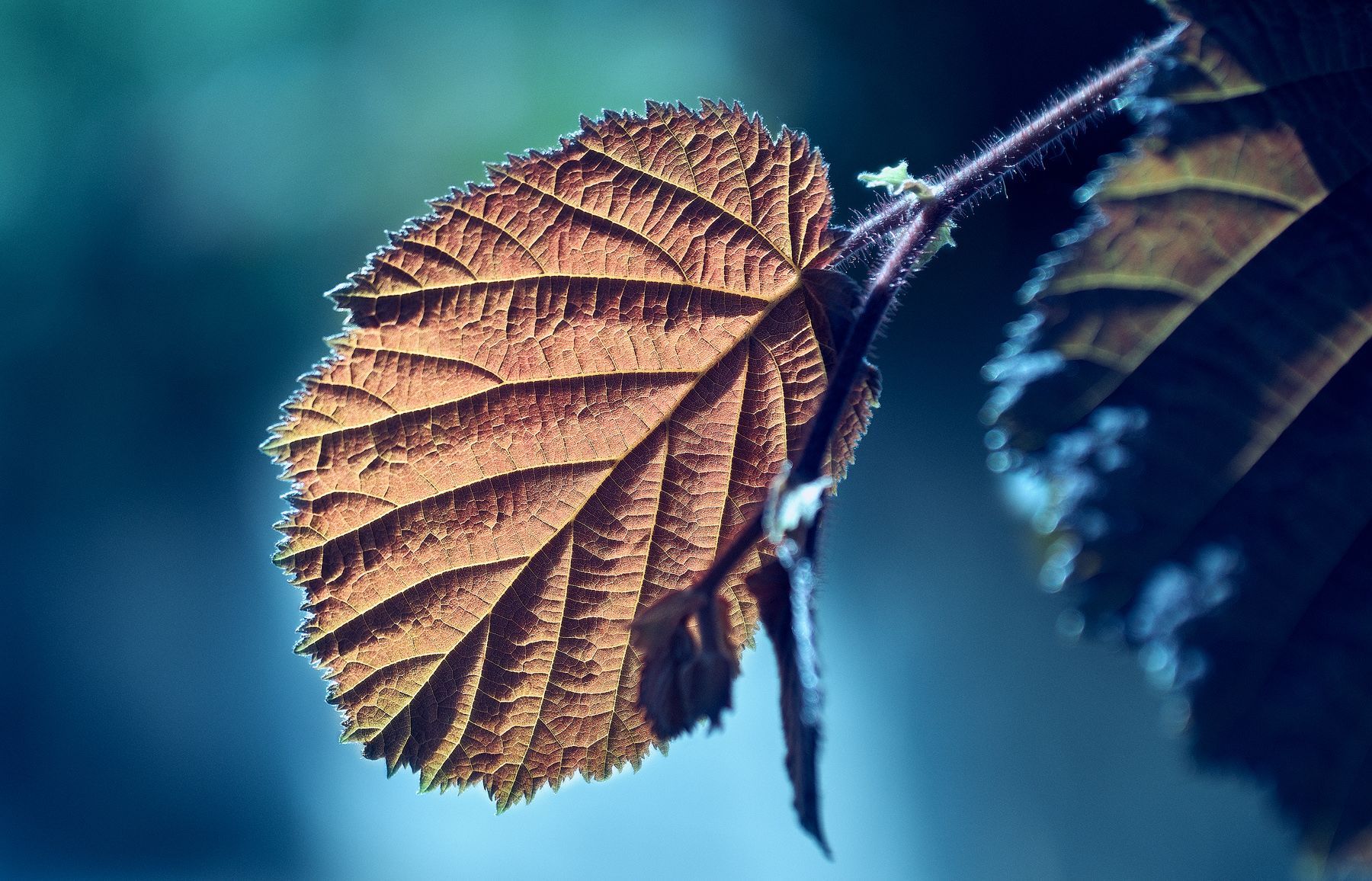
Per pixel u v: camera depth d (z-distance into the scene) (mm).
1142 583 295
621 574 348
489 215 341
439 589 347
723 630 309
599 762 351
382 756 347
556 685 349
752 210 342
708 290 343
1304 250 302
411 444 344
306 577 344
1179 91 308
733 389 345
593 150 341
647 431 346
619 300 344
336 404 343
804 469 304
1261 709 292
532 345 344
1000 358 302
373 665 346
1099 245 304
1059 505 298
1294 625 294
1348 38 307
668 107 340
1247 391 299
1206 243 304
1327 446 297
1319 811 290
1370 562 294
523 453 346
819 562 303
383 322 342
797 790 296
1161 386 300
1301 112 306
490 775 349
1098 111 315
